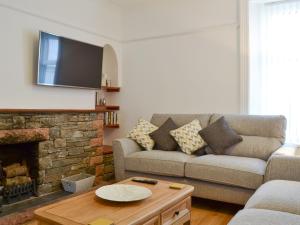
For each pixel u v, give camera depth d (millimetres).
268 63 3564
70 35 3676
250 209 1504
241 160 2688
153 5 4301
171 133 3381
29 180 2998
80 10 3818
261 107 3617
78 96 3744
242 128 3207
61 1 3525
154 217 1586
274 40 3525
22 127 2883
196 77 3951
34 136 2988
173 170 2871
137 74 4492
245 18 3508
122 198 1716
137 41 4480
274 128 3045
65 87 3535
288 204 1525
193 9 3949
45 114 3109
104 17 4262
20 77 3041
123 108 4637
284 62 3475
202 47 3891
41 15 3262
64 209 1591
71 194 3105
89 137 3697
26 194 2963
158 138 3406
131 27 4531
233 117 3326
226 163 2621
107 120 4527
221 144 3059
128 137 3529
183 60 4055
